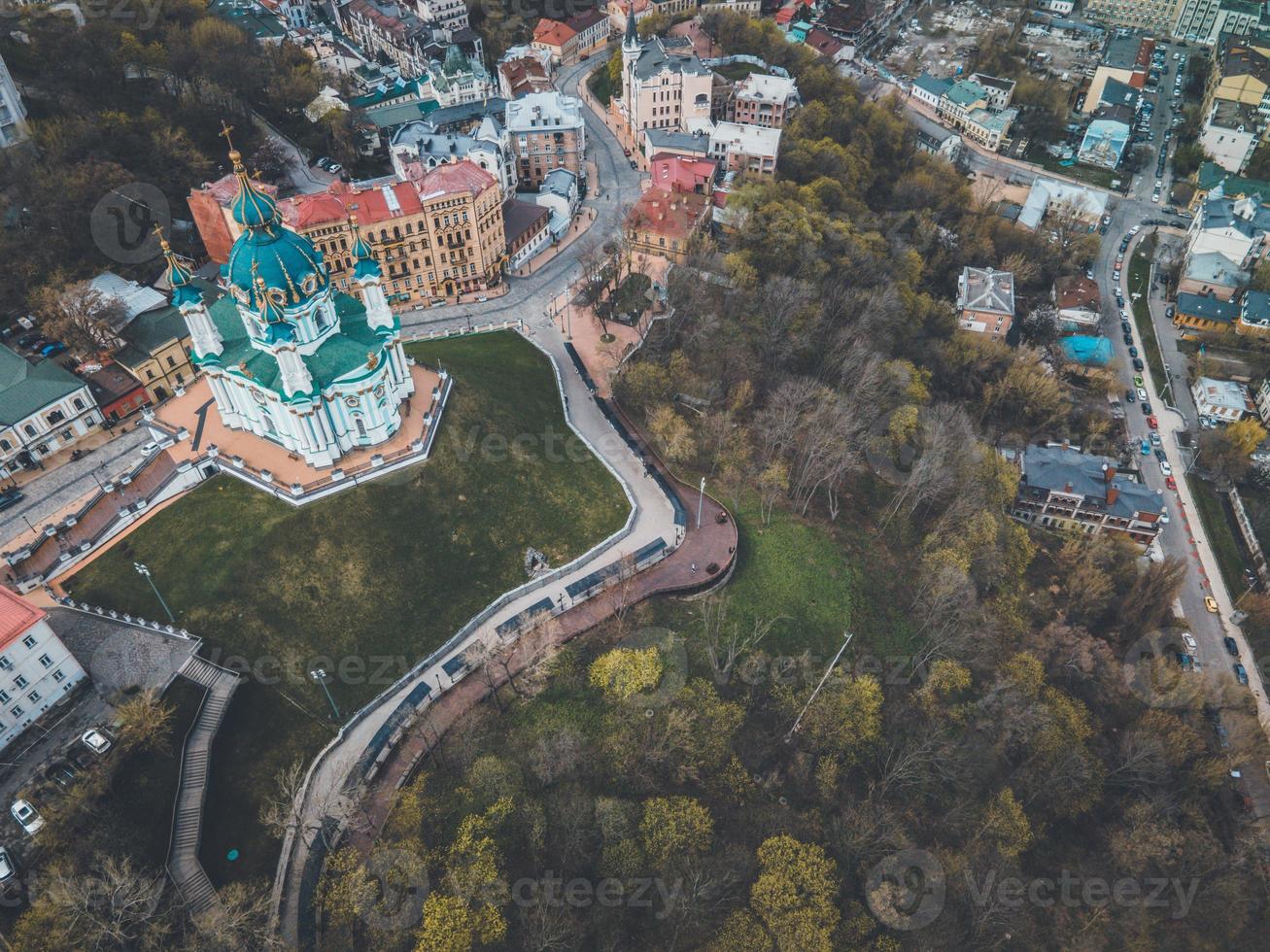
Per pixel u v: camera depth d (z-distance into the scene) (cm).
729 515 13550
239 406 12412
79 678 9869
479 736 10312
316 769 10131
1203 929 10625
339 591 11506
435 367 14150
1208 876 11094
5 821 8694
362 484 12269
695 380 14988
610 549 12875
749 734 10906
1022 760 11569
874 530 14138
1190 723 13050
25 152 16525
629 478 13925
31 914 7856
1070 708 11806
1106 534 16388
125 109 19050
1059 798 11300
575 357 16075
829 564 13150
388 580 11788
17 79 18550
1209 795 12550
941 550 12938
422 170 17862
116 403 13662
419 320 16962
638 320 16900
